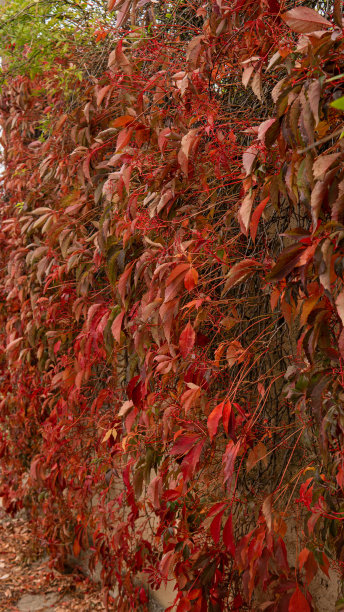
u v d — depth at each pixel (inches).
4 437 157.4
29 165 131.0
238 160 67.4
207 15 68.6
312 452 68.7
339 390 50.1
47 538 133.0
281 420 74.2
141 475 76.9
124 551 93.5
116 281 89.5
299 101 44.5
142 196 78.0
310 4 60.3
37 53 104.0
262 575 58.3
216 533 61.9
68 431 105.8
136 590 95.6
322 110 43.8
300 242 45.0
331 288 46.4
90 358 94.2
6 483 153.0
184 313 69.1
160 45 71.0
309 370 51.9
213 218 74.5
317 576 71.5
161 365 67.3
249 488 79.0
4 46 105.4
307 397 50.9
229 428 57.4
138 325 72.1
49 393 118.0
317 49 41.5
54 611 117.2
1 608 118.7
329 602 69.8
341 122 47.7
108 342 83.4
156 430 78.1
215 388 78.7
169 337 64.2
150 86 71.0
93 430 110.7
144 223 72.8
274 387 74.5
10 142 148.7
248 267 58.6
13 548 148.6
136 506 87.0
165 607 103.2
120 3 66.9
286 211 69.7
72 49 103.5
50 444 115.0
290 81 45.8
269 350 73.2
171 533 76.8
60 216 101.0
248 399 74.5
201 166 69.3
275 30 54.9
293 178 47.4
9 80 136.6
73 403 107.7
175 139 68.6
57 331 107.2
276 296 57.1
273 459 75.5
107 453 99.0
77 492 113.1
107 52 97.5
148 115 73.6
